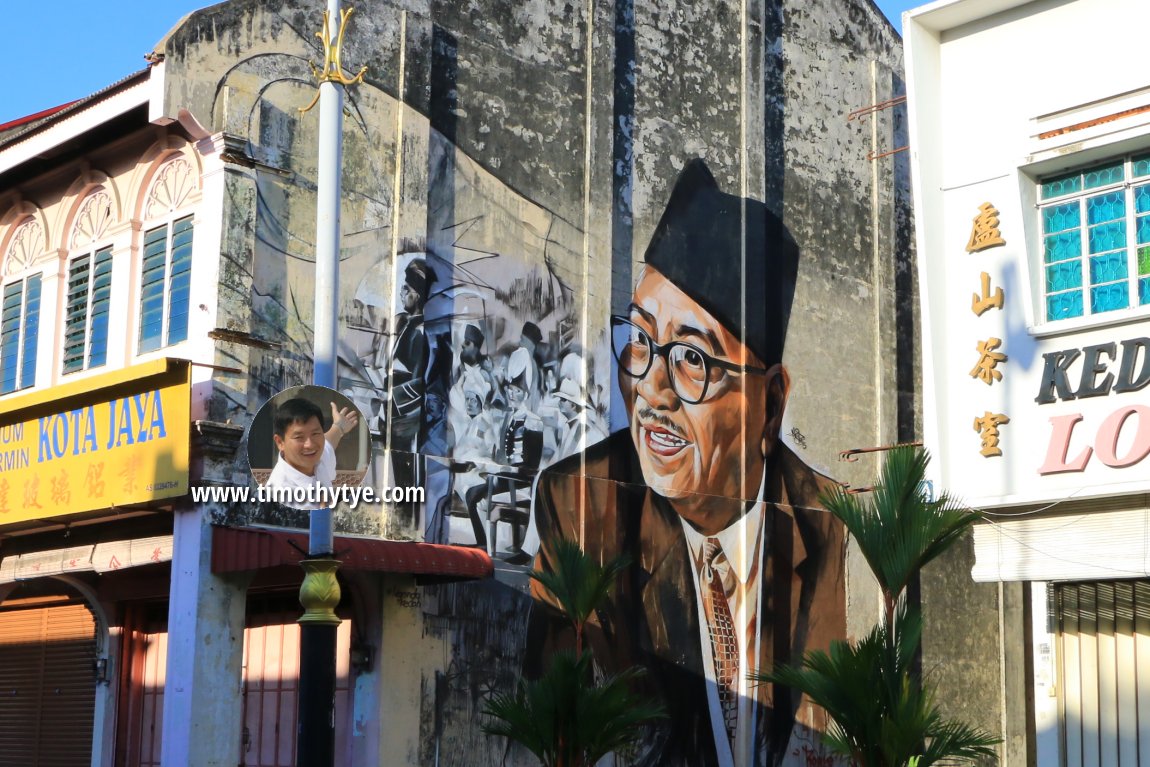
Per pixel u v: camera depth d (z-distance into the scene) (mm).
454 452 16484
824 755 19516
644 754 17469
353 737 15266
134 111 15578
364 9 16391
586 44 18766
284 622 16391
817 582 19844
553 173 18125
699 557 18656
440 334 16594
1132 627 13773
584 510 17641
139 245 16578
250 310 15188
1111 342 13086
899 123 22312
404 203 16375
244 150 15328
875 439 21047
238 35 15492
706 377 19203
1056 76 13789
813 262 20672
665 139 19359
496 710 13195
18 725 19203
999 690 21062
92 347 16969
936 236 14352
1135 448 12727
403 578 15594
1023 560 13539
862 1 22156
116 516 15820
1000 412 13742
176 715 14352
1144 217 13172
